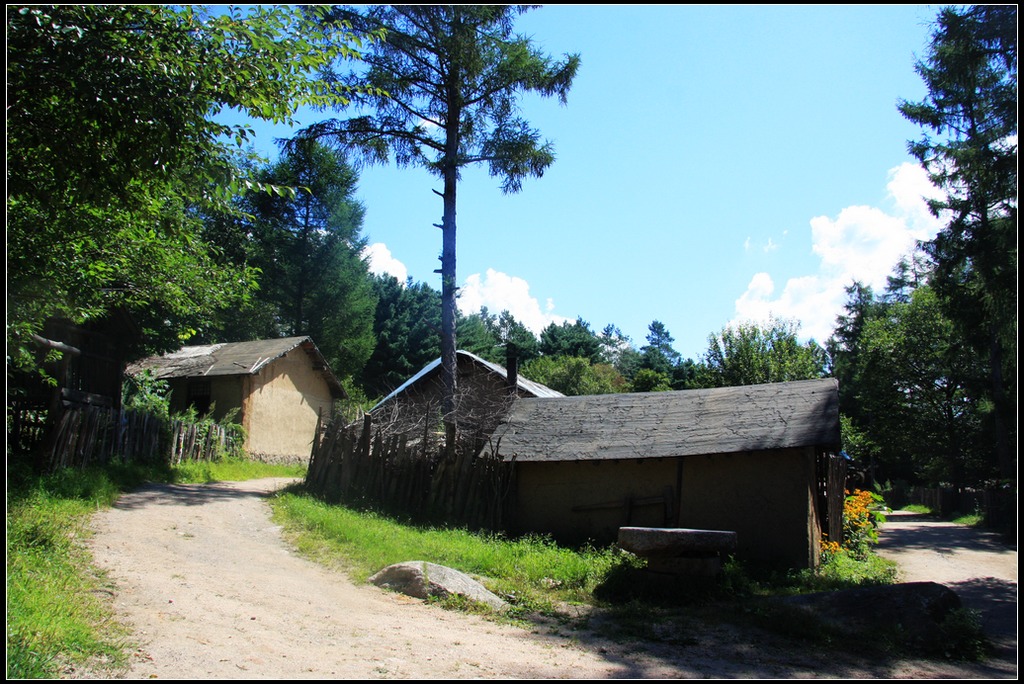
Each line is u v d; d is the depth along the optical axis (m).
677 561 9.39
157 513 11.65
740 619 8.03
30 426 13.62
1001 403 25.02
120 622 5.99
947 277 23.69
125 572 7.80
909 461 52.66
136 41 6.14
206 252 15.65
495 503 15.23
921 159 24.30
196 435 19.34
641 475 14.89
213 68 6.46
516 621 7.51
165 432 17.75
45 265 9.09
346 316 40.53
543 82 19.56
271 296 38.72
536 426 17.03
